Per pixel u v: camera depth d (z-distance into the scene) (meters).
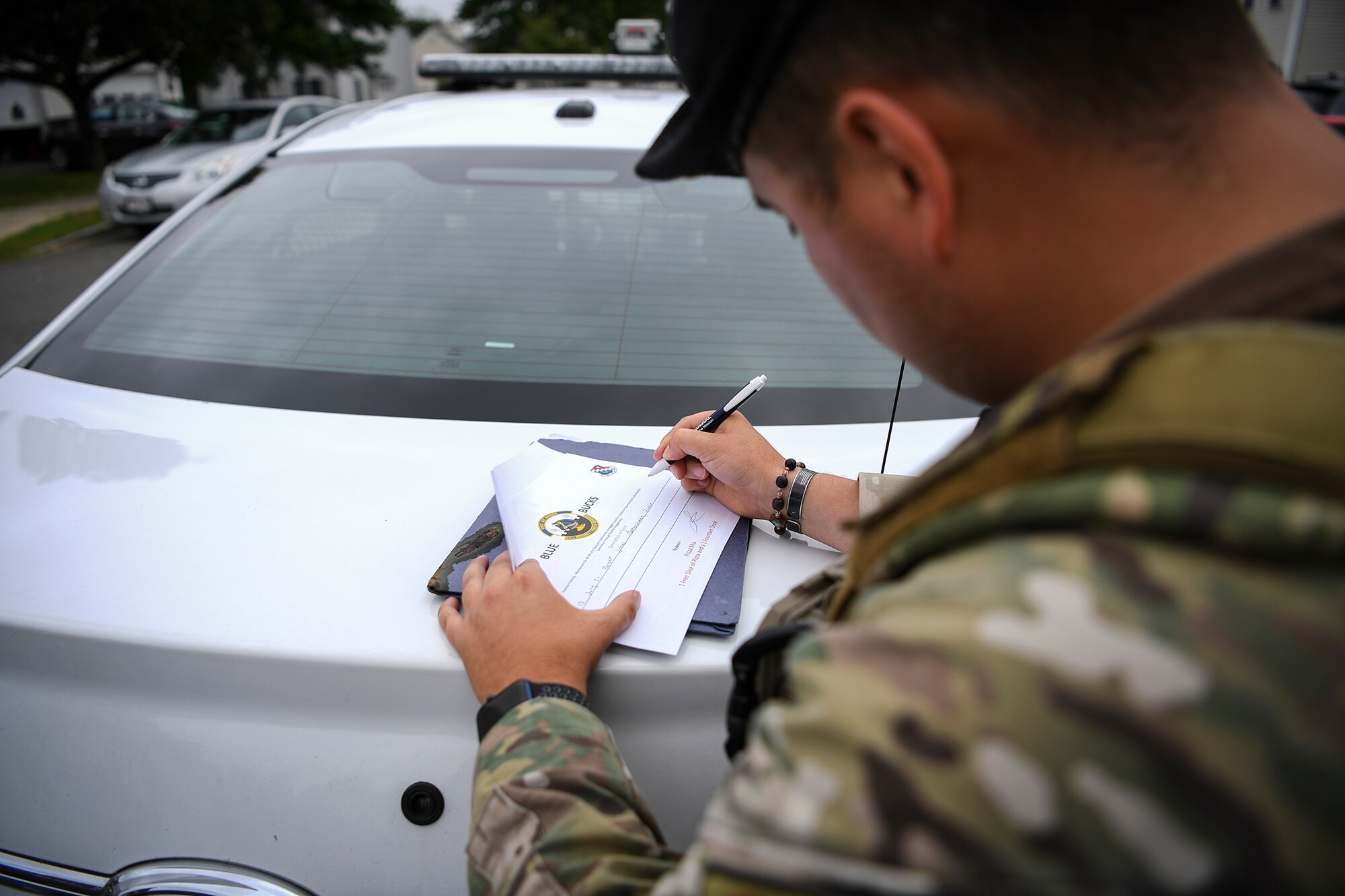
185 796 0.89
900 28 0.47
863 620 0.45
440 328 1.55
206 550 1.03
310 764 0.87
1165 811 0.34
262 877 0.88
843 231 0.54
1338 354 0.36
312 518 1.09
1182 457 0.37
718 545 1.06
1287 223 0.45
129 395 1.42
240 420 1.34
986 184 0.48
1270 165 0.45
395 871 0.87
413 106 2.28
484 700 0.80
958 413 1.36
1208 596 0.36
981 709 0.37
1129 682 0.35
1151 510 0.37
